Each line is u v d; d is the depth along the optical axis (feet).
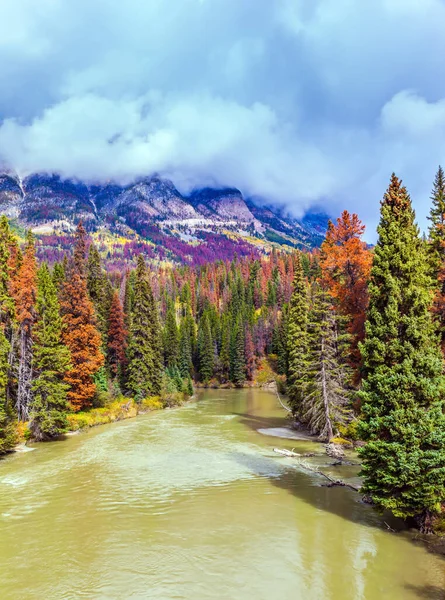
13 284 125.59
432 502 51.24
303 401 128.36
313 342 125.49
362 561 49.32
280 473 87.04
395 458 53.26
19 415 125.90
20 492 75.51
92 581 45.62
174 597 42.45
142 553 51.98
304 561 49.47
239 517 63.16
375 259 62.28
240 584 44.73
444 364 60.44
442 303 81.20
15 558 50.93
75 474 86.99
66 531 58.54
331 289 131.85
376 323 60.23
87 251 237.66
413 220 73.26
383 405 56.75
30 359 132.87
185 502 69.77
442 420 51.60
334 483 78.74
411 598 41.63
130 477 84.64
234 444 116.88
